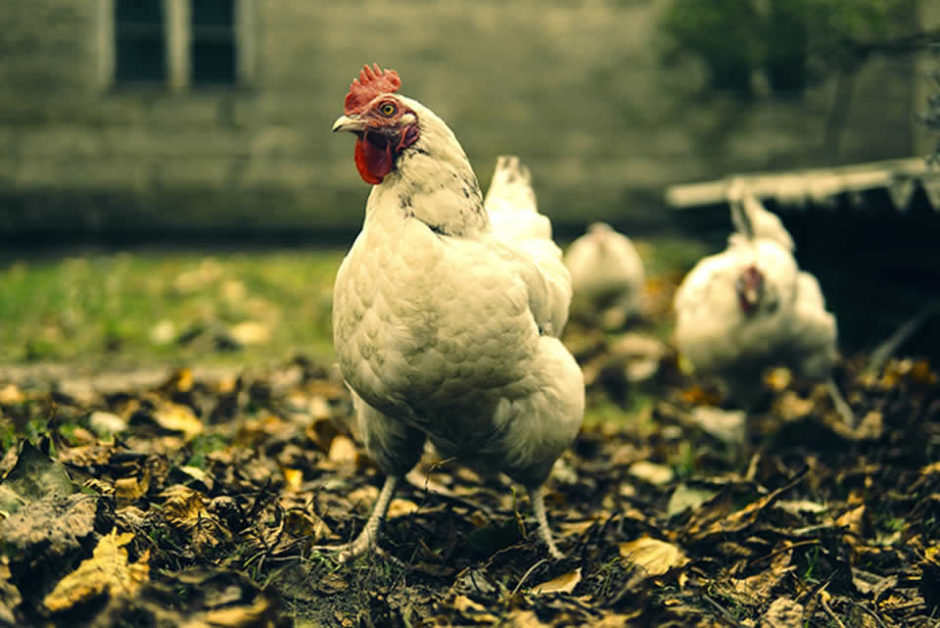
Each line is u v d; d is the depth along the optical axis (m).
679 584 3.17
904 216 6.09
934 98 4.31
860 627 2.92
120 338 7.72
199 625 2.43
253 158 14.43
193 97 14.18
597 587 3.07
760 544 3.46
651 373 6.55
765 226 5.67
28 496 2.96
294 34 14.33
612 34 14.96
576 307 9.18
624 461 4.78
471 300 2.91
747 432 5.21
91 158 13.95
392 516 3.72
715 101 15.24
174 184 14.26
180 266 11.59
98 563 2.60
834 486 4.33
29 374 6.41
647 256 12.66
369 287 2.96
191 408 5.23
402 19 14.52
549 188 15.12
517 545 3.28
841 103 15.01
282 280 10.51
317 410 5.47
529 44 14.83
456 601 2.77
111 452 3.73
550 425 3.22
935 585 3.11
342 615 2.84
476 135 14.87
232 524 3.21
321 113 14.52
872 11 9.66
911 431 4.77
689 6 10.82
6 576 2.49
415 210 2.97
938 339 6.72
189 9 14.15
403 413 3.13
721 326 5.11
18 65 13.60
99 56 13.82
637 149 15.21
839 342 7.78
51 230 13.94
